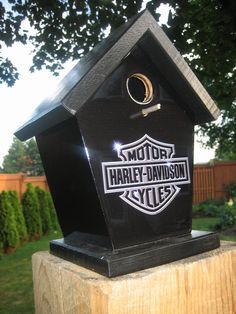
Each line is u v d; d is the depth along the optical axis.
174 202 1.55
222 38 4.89
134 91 1.58
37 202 10.05
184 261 1.39
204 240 1.52
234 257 1.53
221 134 19.14
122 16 5.37
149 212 1.45
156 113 1.55
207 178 15.90
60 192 1.64
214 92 6.43
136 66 1.52
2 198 8.16
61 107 1.27
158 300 1.26
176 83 1.58
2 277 5.97
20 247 8.59
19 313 4.32
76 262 1.43
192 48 5.14
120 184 1.38
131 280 1.21
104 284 1.17
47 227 10.67
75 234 1.60
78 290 1.26
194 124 1.71
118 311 1.17
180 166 1.60
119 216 1.37
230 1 4.04
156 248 1.36
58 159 1.56
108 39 1.65
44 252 1.75
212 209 12.30
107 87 1.42
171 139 1.59
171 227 1.52
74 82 1.34
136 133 1.47
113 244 1.34
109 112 1.41
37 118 1.47
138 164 1.45
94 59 1.45
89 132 1.34
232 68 5.86
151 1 4.25
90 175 1.34
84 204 1.44
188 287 1.34
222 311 1.45
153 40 1.46
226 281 1.48
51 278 1.47
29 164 57.44
